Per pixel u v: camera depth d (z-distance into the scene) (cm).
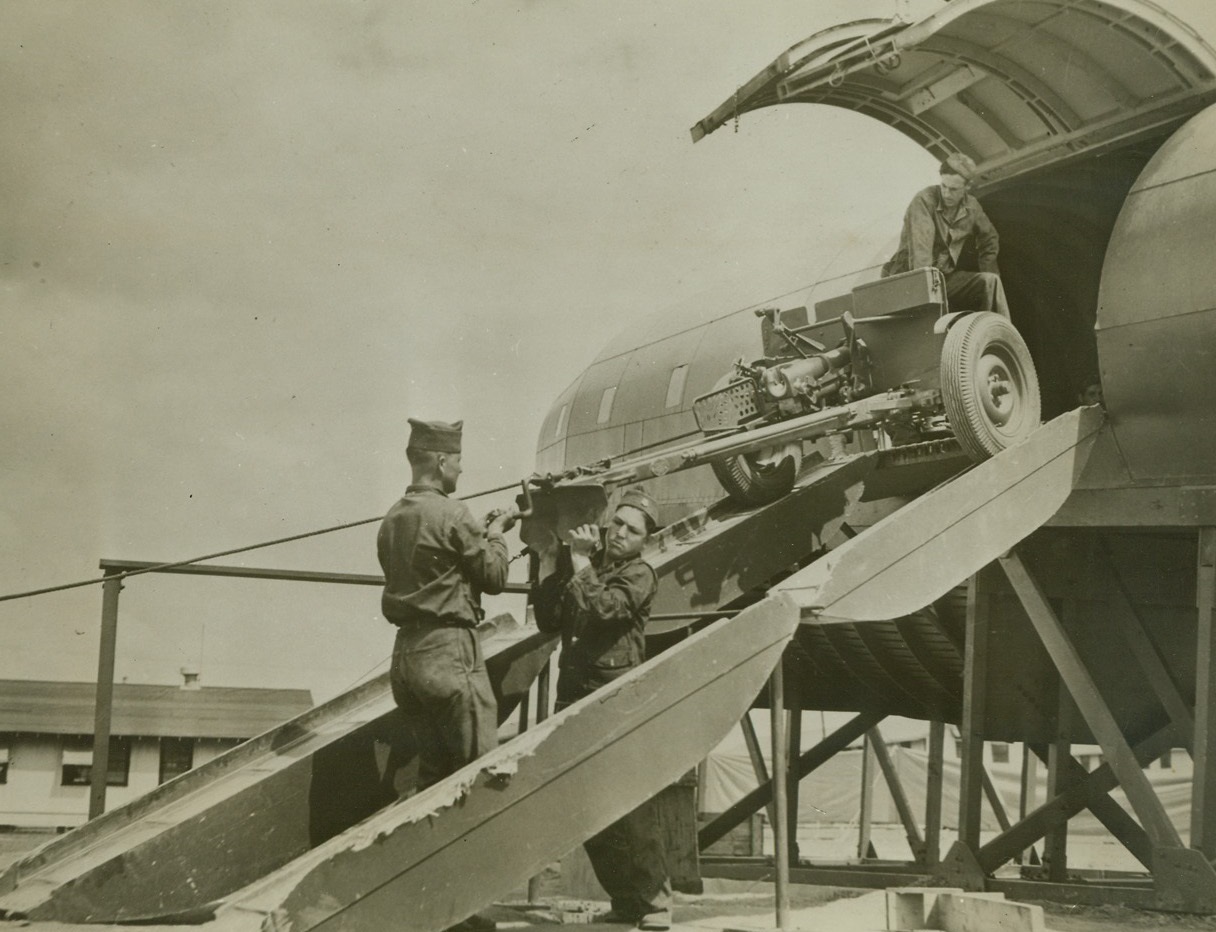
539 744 601
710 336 1580
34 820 2809
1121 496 956
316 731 768
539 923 738
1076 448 945
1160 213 941
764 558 863
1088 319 1243
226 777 730
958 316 946
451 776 593
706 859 1302
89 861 650
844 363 1005
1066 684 945
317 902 543
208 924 531
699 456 807
